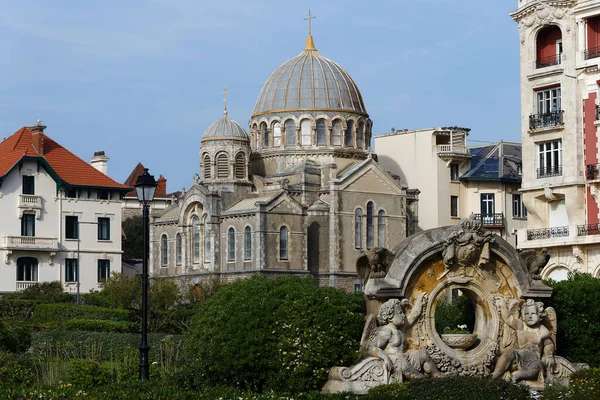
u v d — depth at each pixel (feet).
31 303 442.91
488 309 183.32
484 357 180.65
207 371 186.39
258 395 168.35
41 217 535.60
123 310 408.87
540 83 345.10
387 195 606.55
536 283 186.19
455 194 593.42
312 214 594.24
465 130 602.85
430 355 177.37
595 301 203.21
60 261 537.65
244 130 613.11
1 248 522.47
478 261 182.80
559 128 338.13
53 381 211.61
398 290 177.06
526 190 349.00
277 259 573.33
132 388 176.35
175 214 626.64
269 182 608.60
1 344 258.16
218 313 188.75
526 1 346.95
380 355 173.78
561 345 201.67
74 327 358.43
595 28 333.83
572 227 334.44
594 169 331.16
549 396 164.35
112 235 554.87
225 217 588.50
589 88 333.01
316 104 623.36
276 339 181.57
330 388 174.70
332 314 181.37
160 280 489.67
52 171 537.24
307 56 640.17
